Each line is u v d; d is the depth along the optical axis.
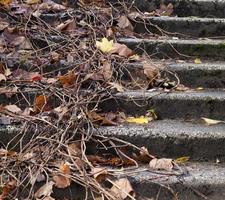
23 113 3.27
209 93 3.56
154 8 4.67
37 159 2.89
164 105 3.43
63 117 3.13
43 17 4.20
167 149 3.10
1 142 3.09
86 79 3.49
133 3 4.58
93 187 2.75
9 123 3.15
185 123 3.35
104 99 3.37
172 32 4.35
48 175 2.80
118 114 3.37
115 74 3.67
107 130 3.12
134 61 3.84
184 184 2.80
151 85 3.64
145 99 3.42
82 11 4.28
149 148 3.10
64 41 3.92
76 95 3.34
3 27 3.93
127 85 3.64
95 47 3.85
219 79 3.75
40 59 3.71
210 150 3.11
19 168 2.85
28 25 4.06
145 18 4.33
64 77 3.45
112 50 3.81
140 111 3.42
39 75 3.54
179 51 4.05
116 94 3.42
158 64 3.82
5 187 2.74
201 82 3.76
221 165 3.06
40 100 3.31
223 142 3.10
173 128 3.20
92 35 4.02
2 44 3.83
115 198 2.71
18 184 2.77
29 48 3.84
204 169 2.98
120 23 4.26
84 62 3.65
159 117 3.43
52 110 3.23
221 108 3.45
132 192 2.76
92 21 4.22
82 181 2.76
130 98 3.41
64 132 3.01
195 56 4.06
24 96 3.39
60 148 2.96
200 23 4.35
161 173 2.88
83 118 3.12
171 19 4.34
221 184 2.80
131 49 4.03
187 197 2.80
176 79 3.73
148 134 3.10
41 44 3.91
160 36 4.29
